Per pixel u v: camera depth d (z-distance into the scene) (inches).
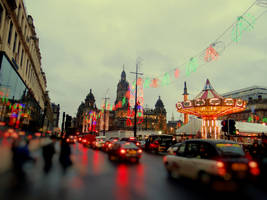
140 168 451.5
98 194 238.1
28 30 1141.7
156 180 324.8
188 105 1316.4
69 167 424.2
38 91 1716.3
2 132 509.0
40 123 1843.0
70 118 1561.3
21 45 972.6
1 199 207.5
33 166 405.7
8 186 259.4
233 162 251.1
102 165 478.9
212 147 286.2
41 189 251.8
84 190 253.8
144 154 845.8
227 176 243.6
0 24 681.6
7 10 729.0
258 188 286.4
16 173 335.0
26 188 253.1
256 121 2704.2
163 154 873.5
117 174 370.3
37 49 1485.0
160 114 5073.8
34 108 1412.4
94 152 849.5
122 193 245.3
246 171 251.1
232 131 653.9
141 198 226.5
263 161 315.3
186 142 343.9
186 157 319.9
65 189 255.6
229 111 1334.9
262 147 574.6
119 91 5541.3
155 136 996.6
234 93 3673.7
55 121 4554.6
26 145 343.6
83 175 350.3
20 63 964.6
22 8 954.7
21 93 989.2
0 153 349.1
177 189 269.1
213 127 1382.9
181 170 323.0
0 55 684.1
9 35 785.6
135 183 300.7
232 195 247.3
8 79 769.6
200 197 234.2
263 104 2859.3
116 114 4948.3
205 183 269.6
